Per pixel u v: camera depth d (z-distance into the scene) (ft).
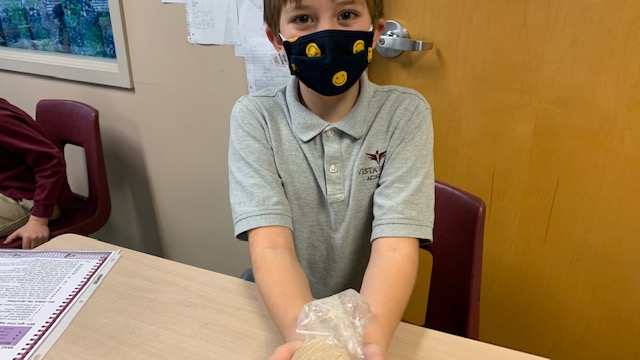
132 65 5.35
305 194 2.69
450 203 3.03
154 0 4.86
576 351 4.33
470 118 3.97
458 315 2.94
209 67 4.86
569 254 4.02
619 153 3.55
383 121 2.70
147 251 6.49
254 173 2.57
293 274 2.27
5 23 6.59
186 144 5.42
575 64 3.48
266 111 2.75
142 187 6.05
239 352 2.14
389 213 2.40
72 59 5.93
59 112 5.44
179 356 2.14
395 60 4.09
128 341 2.23
